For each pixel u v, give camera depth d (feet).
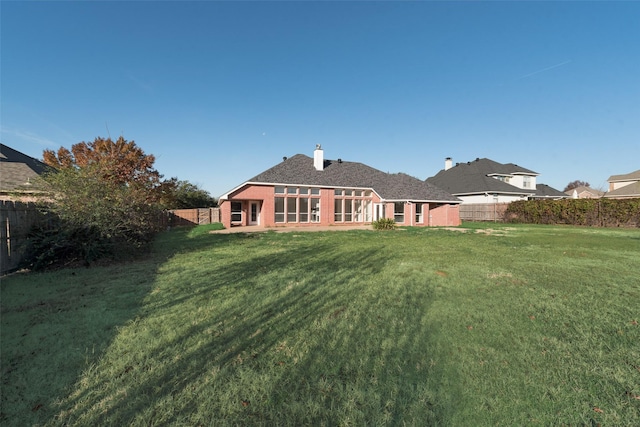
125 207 29.30
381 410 7.70
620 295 17.15
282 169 81.25
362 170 96.84
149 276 21.48
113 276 21.49
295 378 9.02
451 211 91.09
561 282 19.95
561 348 10.85
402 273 22.48
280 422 7.28
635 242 41.96
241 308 14.83
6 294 17.12
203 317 13.67
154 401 7.97
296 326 12.73
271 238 48.03
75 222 25.13
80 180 26.73
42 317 13.60
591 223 81.46
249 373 9.25
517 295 17.11
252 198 74.38
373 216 88.38
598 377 9.11
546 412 7.63
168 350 10.62
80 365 9.63
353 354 10.44
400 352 10.58
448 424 7.24
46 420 7.27
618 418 7.41
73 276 21.53
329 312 14.35
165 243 41.57
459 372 9.34
